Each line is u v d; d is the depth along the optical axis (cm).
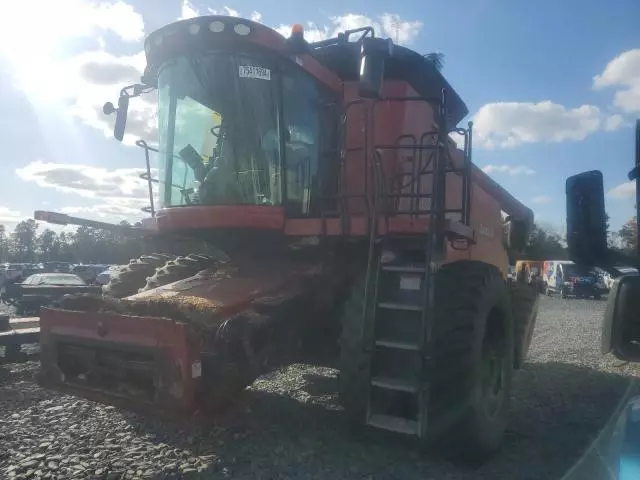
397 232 489
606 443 508
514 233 907
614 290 293
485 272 474
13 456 460
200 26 527
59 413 577
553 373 821
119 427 534
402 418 443
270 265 572
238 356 430
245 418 562
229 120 536
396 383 434
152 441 499
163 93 564
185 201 564
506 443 516
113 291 638
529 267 922
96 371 442
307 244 541
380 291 465
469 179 553
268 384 702
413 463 459
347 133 598
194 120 554
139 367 420
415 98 503
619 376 801
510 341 525
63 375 465
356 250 546
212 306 450
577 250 291
